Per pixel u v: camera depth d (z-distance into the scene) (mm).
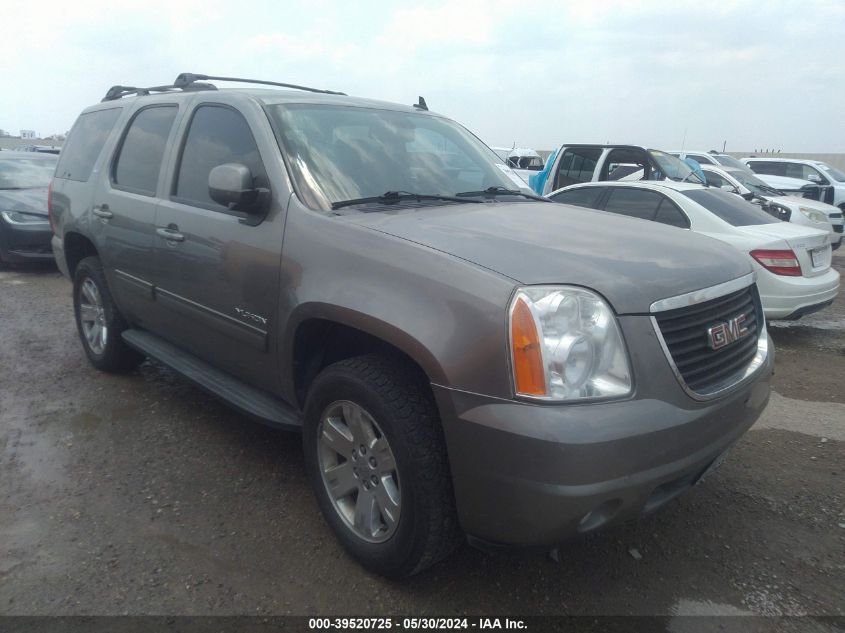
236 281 3264
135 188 4246
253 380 3422
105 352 4895
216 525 3125
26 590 2641
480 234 2756
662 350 2369
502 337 2234
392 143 3744
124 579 2723
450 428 2328
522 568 2871
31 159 10758
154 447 3898
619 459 2186
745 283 2914
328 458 2945
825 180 17891
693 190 7293
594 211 3625
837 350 6395
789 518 3291
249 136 3430
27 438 3990
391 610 2598
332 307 2689
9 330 6320
